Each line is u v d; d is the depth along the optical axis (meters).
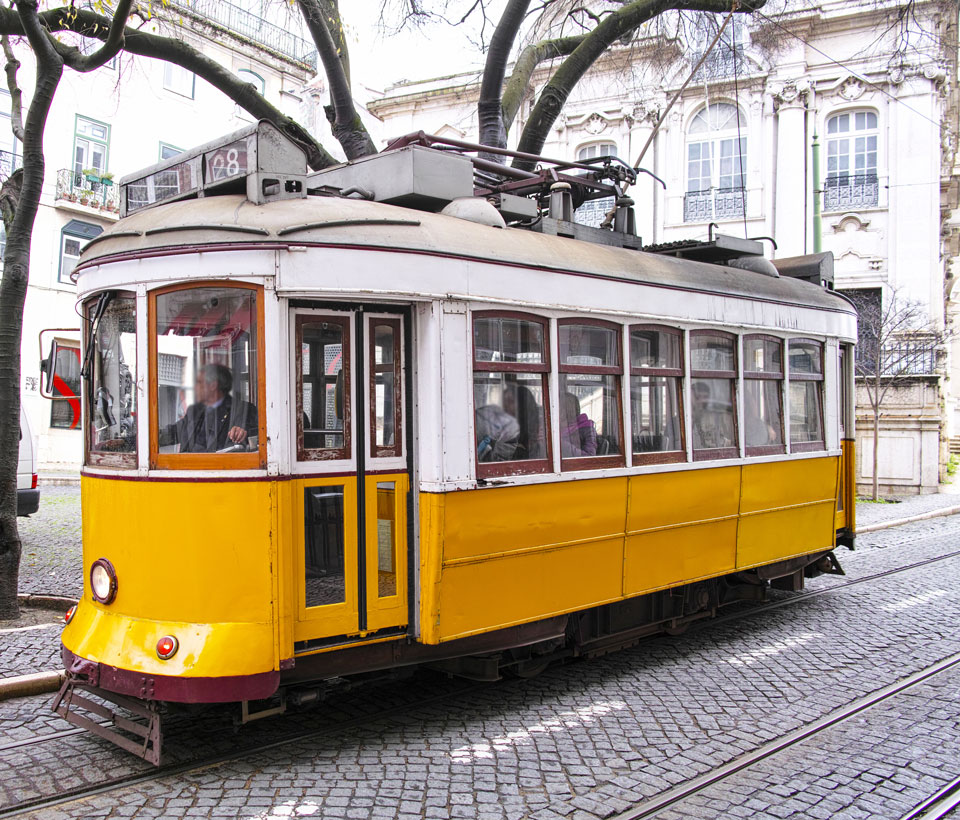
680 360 6.75
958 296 30.80
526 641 5.62
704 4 11.01
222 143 5.08
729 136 21.77
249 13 10.95
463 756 4.75
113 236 4.97
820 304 8.59
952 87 21.61
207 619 4.45
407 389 5.09
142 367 4.66
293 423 4.64
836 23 20.62
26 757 4.61
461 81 23.27
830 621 8.14
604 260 6.23
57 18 8.34
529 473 5.48
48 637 6.73
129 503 4.64
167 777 4.38
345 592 4.83
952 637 7.54
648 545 6.41
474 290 5.19
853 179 20.86
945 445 23.14
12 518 7.33
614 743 4.98
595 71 21.61
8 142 20.89
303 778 4.41
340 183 6.22
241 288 4.58
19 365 7.47
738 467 7.30
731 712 5.57
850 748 4.98
